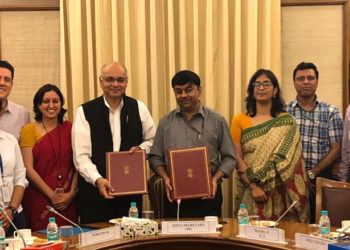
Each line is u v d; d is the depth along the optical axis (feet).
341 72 14.74
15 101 15.15
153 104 14.44
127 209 11.39
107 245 8.08
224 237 8.50
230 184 14.55
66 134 12.22
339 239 7.99
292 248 7.66
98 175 10.78
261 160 11.61
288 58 14.87
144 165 10.56
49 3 14.94
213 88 14.49
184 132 11.19
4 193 10.42
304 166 11.89
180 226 8.95
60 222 11.81
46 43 15.10
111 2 14.37
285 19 14.83
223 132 11.28
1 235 8.26
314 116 13.01
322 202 10.37
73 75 14.33
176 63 14.73
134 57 14.60
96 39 14.43
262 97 11.76
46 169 11.98
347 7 14.56
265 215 11.57
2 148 10.71
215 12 14.44
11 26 15.08
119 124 11.62
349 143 12.55
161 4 14.55
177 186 10.32
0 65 12.14
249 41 14.29
